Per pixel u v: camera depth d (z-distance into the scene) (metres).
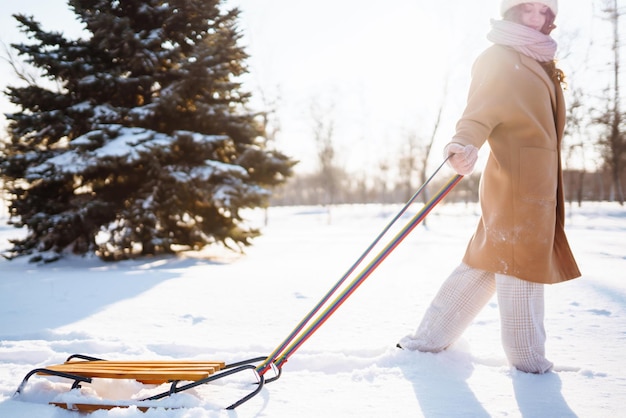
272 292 6.74
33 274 9.65
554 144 3.22
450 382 3.11
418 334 3.59
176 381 2.83
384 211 40.00
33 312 5.66
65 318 5.30
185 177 12.30
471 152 2.96
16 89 12.48
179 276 8.56
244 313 5.42
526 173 3.12
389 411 2.69
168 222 13.28
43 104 12.59
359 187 70.56
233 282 7.71
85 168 11.57
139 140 11.98
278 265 10.42
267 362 2.87
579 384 3.01
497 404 2.74
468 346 3.70
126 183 13.03
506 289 3.22
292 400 2.88
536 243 3.12
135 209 12.14
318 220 37.31
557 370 3.35
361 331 4.50
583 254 11.00
